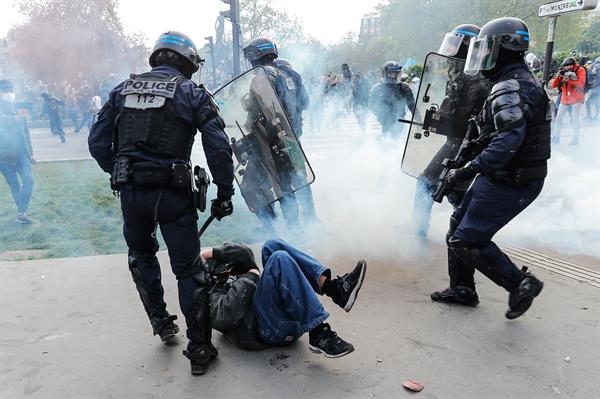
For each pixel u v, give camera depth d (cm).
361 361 260
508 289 282
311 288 256
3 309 326
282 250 276
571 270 370
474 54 270
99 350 278
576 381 239
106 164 267
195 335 254
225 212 258
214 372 255
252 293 271
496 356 261
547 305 316
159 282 278
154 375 254
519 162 266
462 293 317
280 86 448
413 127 413
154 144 238
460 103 388
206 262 284
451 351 267
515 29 259
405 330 290
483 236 276
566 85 925
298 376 250
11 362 267
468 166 265
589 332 282
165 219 246
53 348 280
